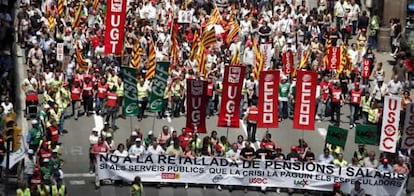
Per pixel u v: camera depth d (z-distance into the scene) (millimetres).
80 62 84938
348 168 73312
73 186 72812
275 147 77812
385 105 73625
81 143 80250
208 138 74688
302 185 73750
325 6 106500
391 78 92562
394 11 104062
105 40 85500
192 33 98688
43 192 68000
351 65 91000
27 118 82375
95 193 71938
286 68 87812
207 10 107188
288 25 99750
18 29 98688
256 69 84625
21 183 66750
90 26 98938
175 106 85750
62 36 95000
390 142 73812
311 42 96062
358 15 105438
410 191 74688
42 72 87875
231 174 73750
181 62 90062
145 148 74312
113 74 84625
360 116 87000
